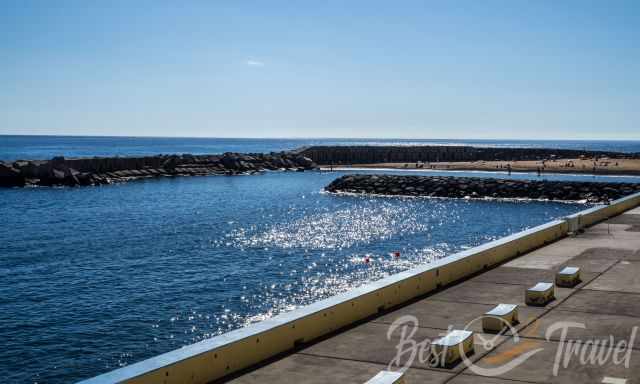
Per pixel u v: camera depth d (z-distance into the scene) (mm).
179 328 20469
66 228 43938
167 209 56000
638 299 14211
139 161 98125
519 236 20234
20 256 33125
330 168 118125
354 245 36312
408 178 74438
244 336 10164
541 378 9508
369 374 9789
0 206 57594
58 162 83688
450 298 14414
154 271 29109
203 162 107812
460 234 40906
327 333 11836
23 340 19281
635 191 62750
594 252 20172
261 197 68000
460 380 9484
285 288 25703
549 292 14141
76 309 22656
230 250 34688
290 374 9797
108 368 17109
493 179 72188
